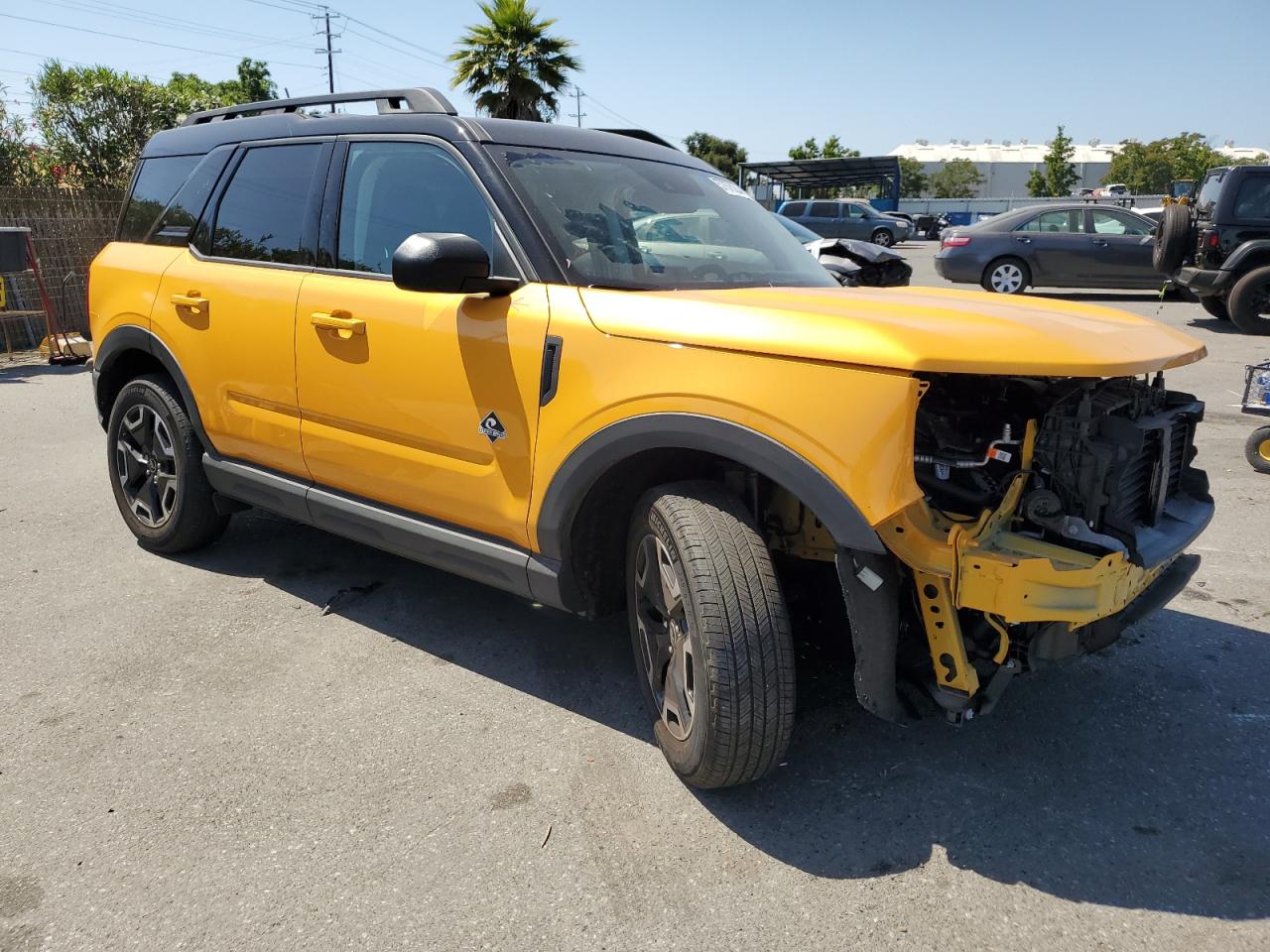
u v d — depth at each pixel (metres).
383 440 3.22
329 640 3.56
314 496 3.54
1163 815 2.54
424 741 2.89
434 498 3.11
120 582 4.09
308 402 3.43
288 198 3.64
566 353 2.66
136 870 2.31
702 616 2.36
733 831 2.46
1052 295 16.78
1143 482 2.60
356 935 2.11
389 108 3.61
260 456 3.74
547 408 2.71
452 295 2.97
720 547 2.39
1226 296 11.71
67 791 2.62
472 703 3.12
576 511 2.74
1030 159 120.31
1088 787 2.66
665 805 2.57
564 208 3.03
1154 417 2.64
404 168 3.28
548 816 2.53
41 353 10.88
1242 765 2.77
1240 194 11.55
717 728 2.38
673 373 2.44
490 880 2.29
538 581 2.86
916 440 2.31
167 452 4.18
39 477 5.75
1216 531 4.79
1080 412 2.28
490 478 2.91
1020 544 2.20
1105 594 2.16
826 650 3.16
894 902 2.21
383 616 3.77
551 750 2.84
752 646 2.35
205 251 3.94
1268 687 3.22
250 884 2.27
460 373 2.92
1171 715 3.04
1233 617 3.78
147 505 4.34
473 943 2.09
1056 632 2.31
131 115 19.25
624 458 2.57
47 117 18.91
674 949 2.07
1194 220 12.25
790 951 2.06
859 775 2.70
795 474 2.25
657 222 3.23
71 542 4.58
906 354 2.12
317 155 3.58
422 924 2.14
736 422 2.32
